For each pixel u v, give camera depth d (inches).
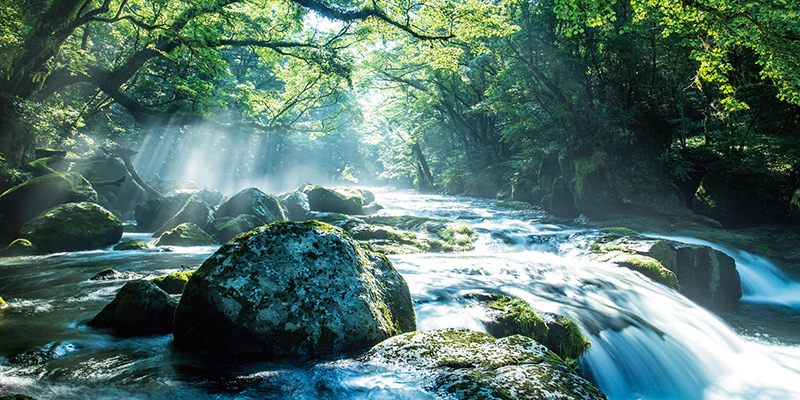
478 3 530.3
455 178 1374.3
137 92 849.5
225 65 643.5
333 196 613.0
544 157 784.3
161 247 380.5
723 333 229.1
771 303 323.6
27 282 231.9
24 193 421.7
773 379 184.7
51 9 458.6
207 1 555.2
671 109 727.1
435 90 1310.3
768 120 602.5
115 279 240.1
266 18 691.4
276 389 102.7
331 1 601.3
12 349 126.7
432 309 174.7
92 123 793.6
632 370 165.5
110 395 99.0
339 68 709.9
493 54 746.2
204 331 127.2
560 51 624.1
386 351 118.8
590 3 374.0
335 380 105.6
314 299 129.9
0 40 401.4
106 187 671.1
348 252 144.6
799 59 334.3
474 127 1398.9
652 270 295.4
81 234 379.2
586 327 178.9
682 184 628.4
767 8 308.7
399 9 555.8
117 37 722.2
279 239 140.2
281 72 834.8
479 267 278.8
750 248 435.8
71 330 148.6
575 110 646.5
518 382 94.7
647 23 600.1
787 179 575.2
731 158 590.6
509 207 816.9
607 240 361.1
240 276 130.1
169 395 99.3
